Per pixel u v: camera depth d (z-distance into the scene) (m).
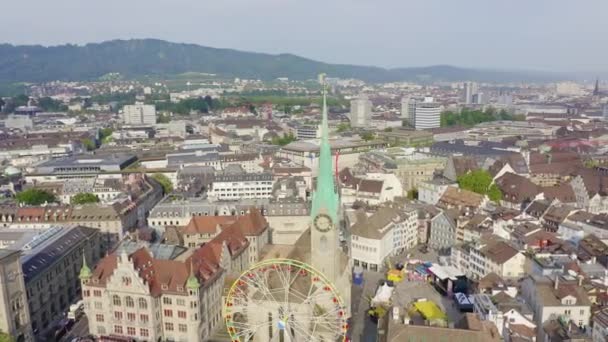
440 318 120.00
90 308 127.19
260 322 108.00
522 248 154.25
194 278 122.62
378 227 178.00
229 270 145.88
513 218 186.12
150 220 199.88
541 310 120.81
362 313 142.62
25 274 129.50
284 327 105.62
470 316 107.62
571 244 168.62
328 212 114.88
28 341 121.44
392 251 187.75
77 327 136.00
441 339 99.44
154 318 122.62
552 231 192.62
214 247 143.25
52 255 145.75
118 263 121.94
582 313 120.38
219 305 138.75
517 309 119.62
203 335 128.62
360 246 177.50
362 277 164.75
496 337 101.31
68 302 152.38
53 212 197.88
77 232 169.25
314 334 105.31
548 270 134.50
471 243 169.00
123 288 122.62
